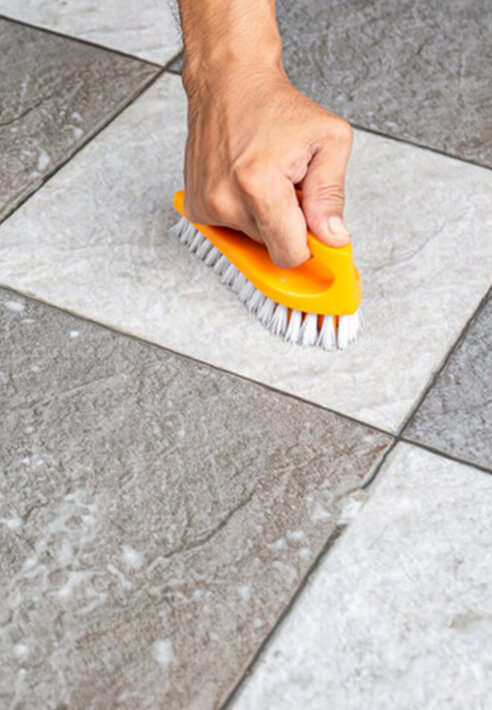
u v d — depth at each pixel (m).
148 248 1.09
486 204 1.16
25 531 0.84
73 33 1.38
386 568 0.82
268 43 0.99
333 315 0.97
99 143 1.21
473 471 0.89
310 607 0.80
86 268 1.06
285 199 0.91
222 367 0.98
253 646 0.77
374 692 0.75
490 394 0.96
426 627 0.79
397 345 1.00
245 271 1.00
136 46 1.37
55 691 0.74
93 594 0.80
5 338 0.99
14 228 1.10
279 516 0.85
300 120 0.94
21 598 0.80
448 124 1.27
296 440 0.91
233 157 0.93
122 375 0.96
